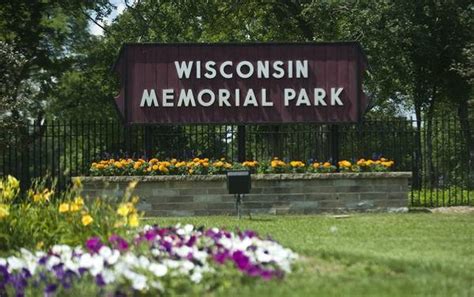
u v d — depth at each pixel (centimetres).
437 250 880
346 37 2772
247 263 618
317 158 1661
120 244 664
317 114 1512
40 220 801
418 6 2809
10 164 1770
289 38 3284
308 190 1430
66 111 3534
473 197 1909
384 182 1437
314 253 764
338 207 1431
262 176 1424
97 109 3475
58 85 3372
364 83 2816
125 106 1499
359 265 707
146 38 3167
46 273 609
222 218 1326
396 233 1045
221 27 3375
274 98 1507
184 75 1502
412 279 638
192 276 602
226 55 1508
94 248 643
